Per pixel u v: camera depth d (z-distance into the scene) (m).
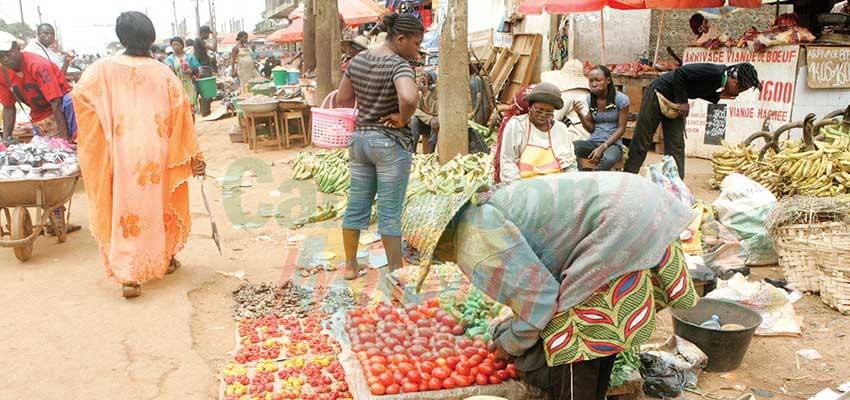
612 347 2.91
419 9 19.73
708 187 8.37
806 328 4.43
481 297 4.11
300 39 22.50
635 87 10.88
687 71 6.66
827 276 4.72
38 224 5.65
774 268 5.58
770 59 9.32
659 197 2.91
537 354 3.16
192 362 3.90
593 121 7.02
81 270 5.48
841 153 6.81
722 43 9.95
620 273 2.82
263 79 16.00
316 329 4.26
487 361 3.43
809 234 4.95
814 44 8.96
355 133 4.87
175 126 4.87
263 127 11.78
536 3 10.85
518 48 12.73
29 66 7.36
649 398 3.58
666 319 4.55
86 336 4.20
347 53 10.48
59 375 3.73
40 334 4.23
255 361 3.83
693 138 10.45
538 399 3.31
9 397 3.51
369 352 3.55
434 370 3.31
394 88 4.61
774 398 3.60
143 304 4.69
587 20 12.95
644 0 10.52
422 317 4.01
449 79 7.69
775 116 9.34
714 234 5.61
